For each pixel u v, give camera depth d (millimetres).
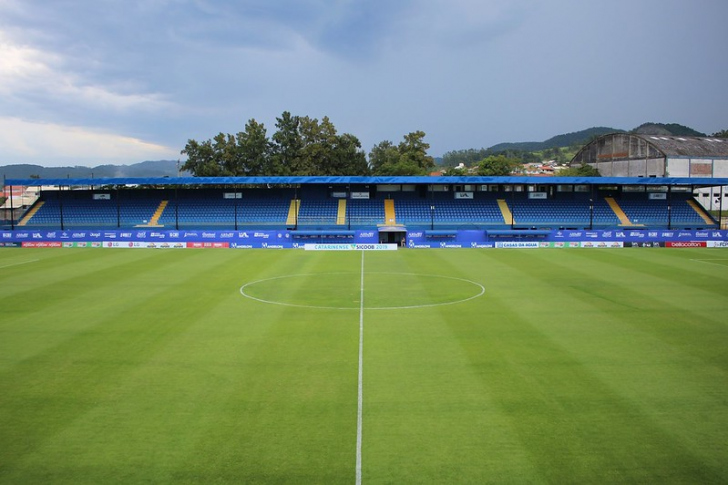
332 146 91375
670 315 26125
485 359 19906
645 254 48562
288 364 19438
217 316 26141
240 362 19641
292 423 14812
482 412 15453
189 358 20062
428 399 16359
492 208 67500
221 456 13102
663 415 15211
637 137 82062
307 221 65750
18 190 127625
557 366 19125
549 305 28312
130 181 61031
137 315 26297
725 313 26469
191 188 72250
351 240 59062
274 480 12117
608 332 23328
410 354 20516
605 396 16516
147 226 65312
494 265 42219
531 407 15766
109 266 41688
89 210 68125
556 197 69188
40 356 20328
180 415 15305
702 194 76500
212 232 56562
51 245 56344
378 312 26984
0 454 13242
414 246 55688
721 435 14047
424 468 12594
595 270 39375
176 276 37125
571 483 11969
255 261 44688
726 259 45062
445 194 69812
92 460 12953
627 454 13125
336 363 19516
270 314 26562
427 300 29641
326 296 30688
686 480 12047
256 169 88125
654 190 69750
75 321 25203
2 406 15961
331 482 12039
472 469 12523
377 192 69938
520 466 12641
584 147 95000
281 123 90125
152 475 12297
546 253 49688
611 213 66375
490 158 101938
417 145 106750
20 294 31109
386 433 14242
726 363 19406
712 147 79812
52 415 15344
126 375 18359
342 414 15359
